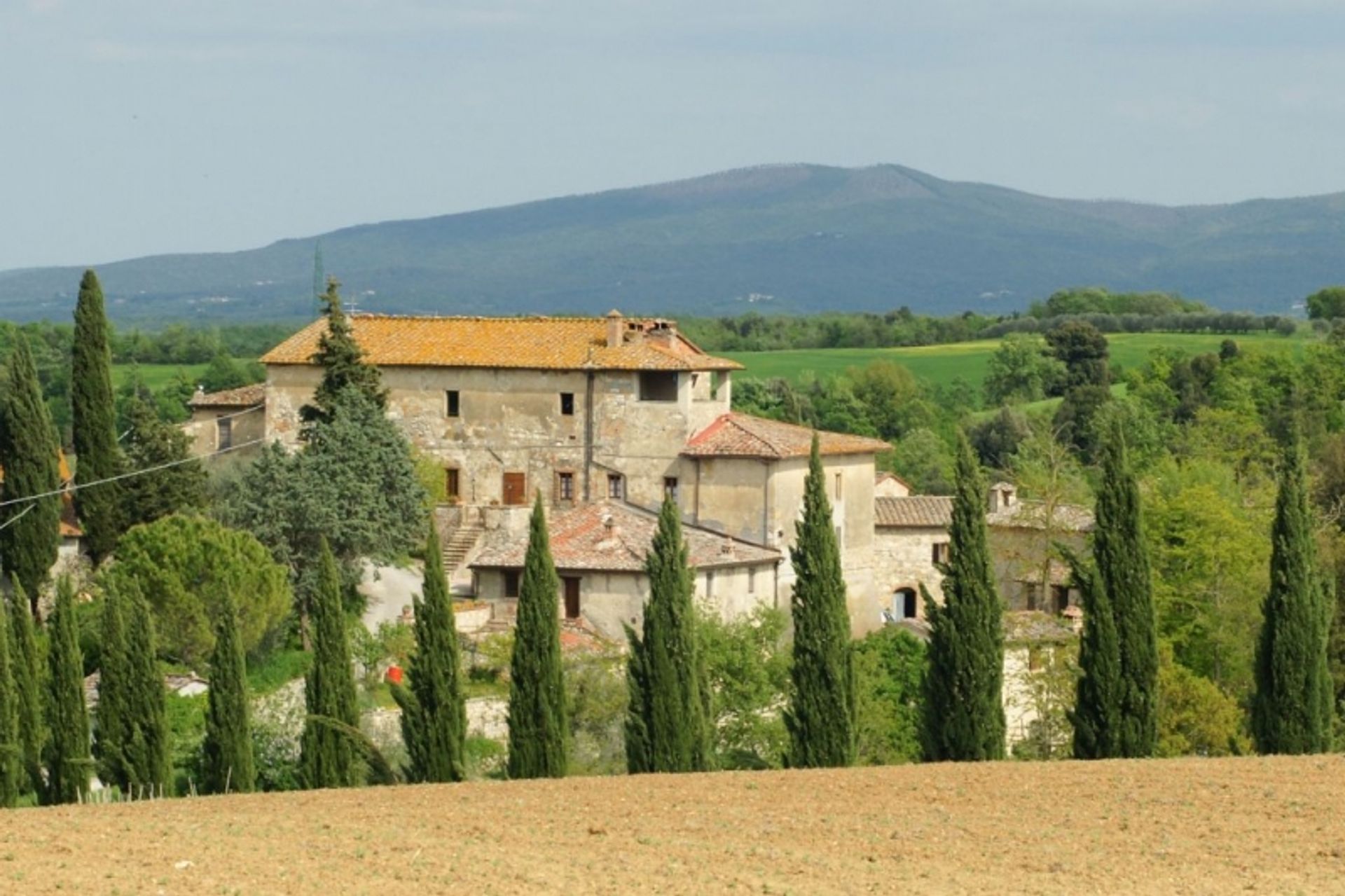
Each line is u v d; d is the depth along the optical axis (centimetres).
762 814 10162
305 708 14275
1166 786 10875
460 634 17162
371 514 19000
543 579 13338
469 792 11150
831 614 13550
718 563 18888
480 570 18712
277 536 18612
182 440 19512
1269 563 16900
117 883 8388
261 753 14375
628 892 8344
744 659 15912
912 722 16050
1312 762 11775
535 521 13362
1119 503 13612
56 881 8425
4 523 18238
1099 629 13525
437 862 8844
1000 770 11644
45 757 13350
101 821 10038
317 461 19012
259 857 8938
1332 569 17600
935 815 10125
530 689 13275
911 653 17075
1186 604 18675
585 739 15350
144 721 13225
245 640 17000
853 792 10850
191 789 13388
